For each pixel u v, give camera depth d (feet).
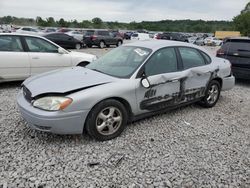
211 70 18.49
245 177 11.09
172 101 16.30
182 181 10.62
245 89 27.27
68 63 26.43
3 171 10.72
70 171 10.91
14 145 12.79
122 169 11.23
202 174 11.14
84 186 10.05
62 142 13.23
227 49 28.73
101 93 12.92
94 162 11.56
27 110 12.56
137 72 14.48
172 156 12.44
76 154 12.20
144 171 11.15
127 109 14.37
